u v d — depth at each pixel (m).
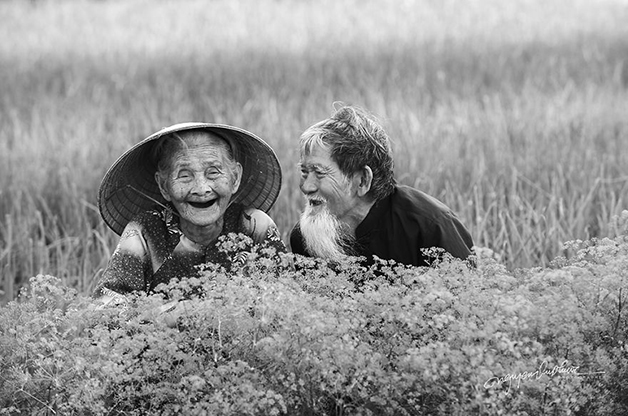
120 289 4.16
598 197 7.63
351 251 4.53
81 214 7.78
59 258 6.94
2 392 3.38
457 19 17.59
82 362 3.11
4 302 6.26
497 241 6.58
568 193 7.67
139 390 3.47
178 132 4.15
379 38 15.63
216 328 3.38
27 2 21.95
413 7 19.25
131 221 4.35
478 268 3.89
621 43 14.31
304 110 10.72
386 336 3.39
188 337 3.41
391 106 10.54
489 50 14.25
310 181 4.42
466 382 3.04
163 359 3.38
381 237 4.56
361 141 4.38
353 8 19.38
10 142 10.13
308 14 18.83
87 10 21.17
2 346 3.37
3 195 8.24
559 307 3.23
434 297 3.18
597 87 11.51
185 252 4.28
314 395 3.32
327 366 3.10
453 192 7.56
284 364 3.24
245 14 19.19
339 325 3.18
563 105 10.35
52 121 10.71
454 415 3.08
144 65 14.27
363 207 4.57
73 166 8.88
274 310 3.25
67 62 14.76
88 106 11.55
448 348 3.06
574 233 6.77
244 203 4.58
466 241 4.68
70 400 3.20
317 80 12.32
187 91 12.34
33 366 3.46
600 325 3.34
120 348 3.30
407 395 3.27
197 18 18.97
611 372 3.31
